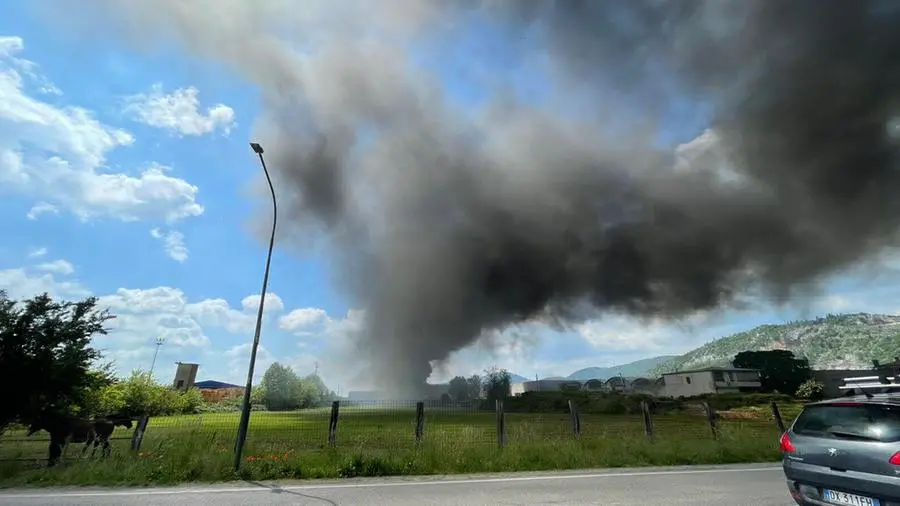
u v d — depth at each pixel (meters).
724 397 68.12
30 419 12.37
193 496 7.97
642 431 16.08
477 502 7.55
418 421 13.91
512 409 65.62
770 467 11.54
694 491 8.43
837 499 5.75
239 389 82.50
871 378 7.09
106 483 9.04
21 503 7.47
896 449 5.28
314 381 90.50
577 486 8.95
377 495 8.09
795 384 91.69
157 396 50.00
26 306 13.40
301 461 10.71
